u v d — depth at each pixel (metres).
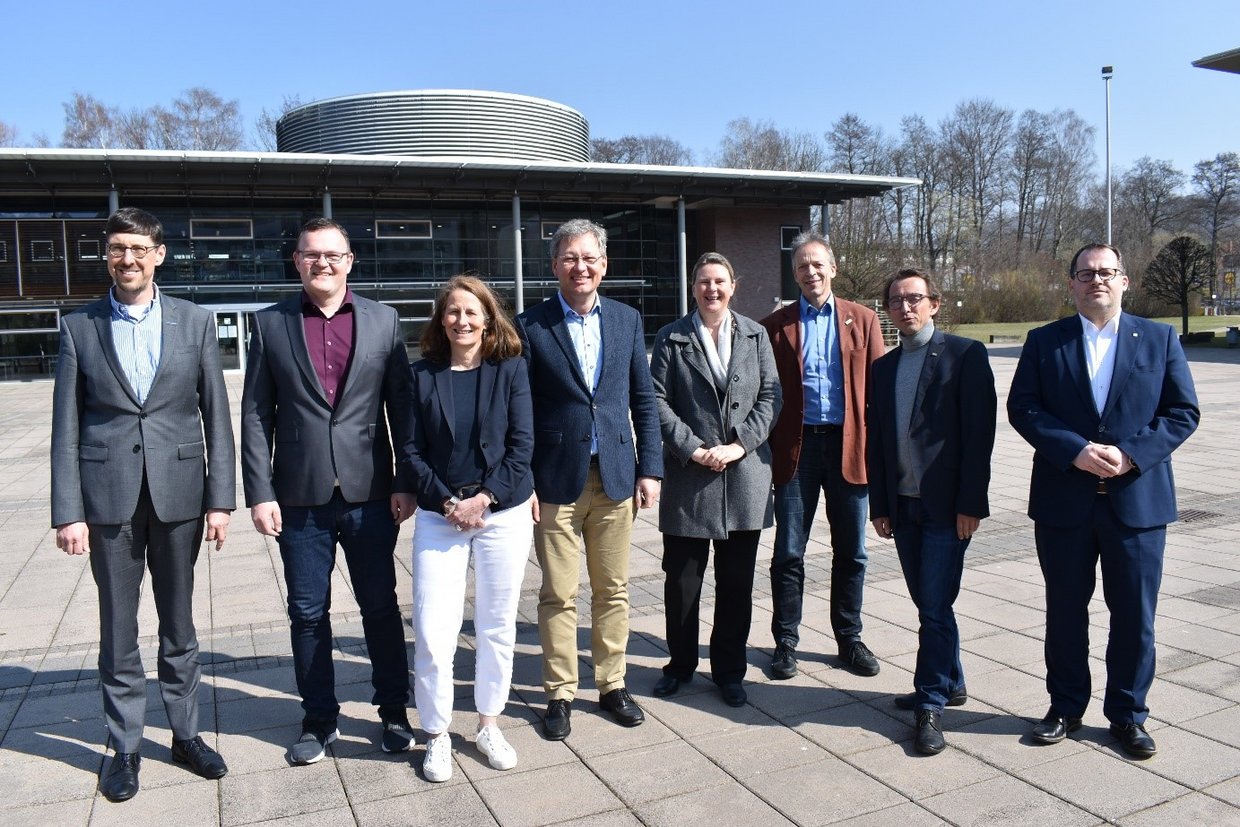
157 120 52.00
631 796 3.19
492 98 29.97
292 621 3.56
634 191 28.66
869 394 3.98
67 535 3.23
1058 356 3.52
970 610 5.20
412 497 3.63
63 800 3.21
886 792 3.18
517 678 4.40
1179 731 3.59
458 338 3.46
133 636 3.39
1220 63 25.80
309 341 3.50
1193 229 60.81
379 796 3.22
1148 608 3.40
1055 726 3.54
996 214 61.75
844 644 4.40
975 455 3.60
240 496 9.20
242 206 26.84
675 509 4.01
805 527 4.38
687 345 4.07
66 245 25.64
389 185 26.28
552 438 3.75
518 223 27.83
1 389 24.00
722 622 4.04
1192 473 9.60
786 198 30.70
